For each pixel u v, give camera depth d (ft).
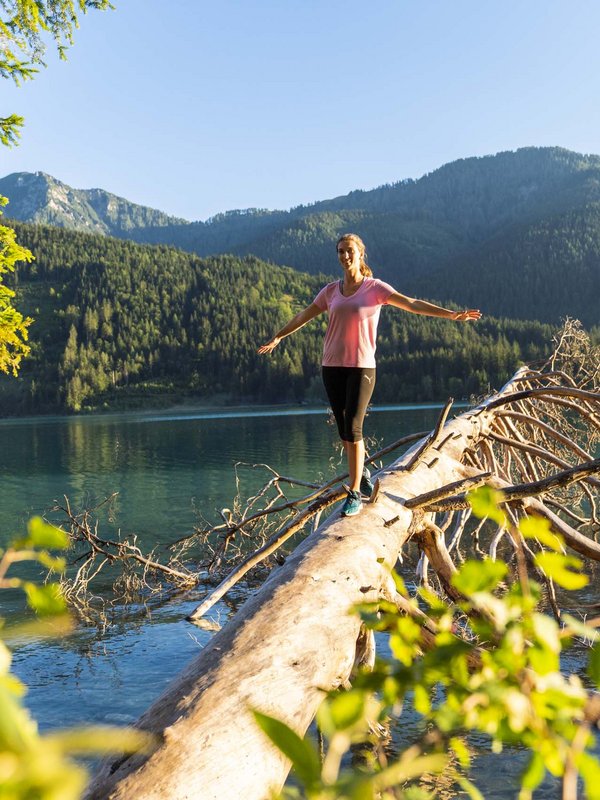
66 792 0.82
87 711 19.93
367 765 14.83
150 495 72.38
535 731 1.60
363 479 15.30
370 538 13.42
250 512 58.95
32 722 0.89
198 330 522.88
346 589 11.47
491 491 1.82
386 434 120.98
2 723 0.84
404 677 1.68
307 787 1.25
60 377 449.89
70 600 33.17
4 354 39.04
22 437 204.95
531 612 1.69
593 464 13.07
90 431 226.58
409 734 16.87
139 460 114.83
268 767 7.36
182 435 180.14
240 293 609.42
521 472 31.35
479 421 26.27
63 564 1.50
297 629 9.96
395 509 15.33
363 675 1.69
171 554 44.11
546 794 14.52
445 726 1.62
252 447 127.34
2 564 1.44
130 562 42.22
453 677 1.68
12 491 80.18
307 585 11.26
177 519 57.41
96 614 30.83
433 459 19.39
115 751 7.20
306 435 153.89
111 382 463.01
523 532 1.80
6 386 450.30
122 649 25.88
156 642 26.71
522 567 1.83
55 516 60.59
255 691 8.29
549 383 38.86
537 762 1.60
